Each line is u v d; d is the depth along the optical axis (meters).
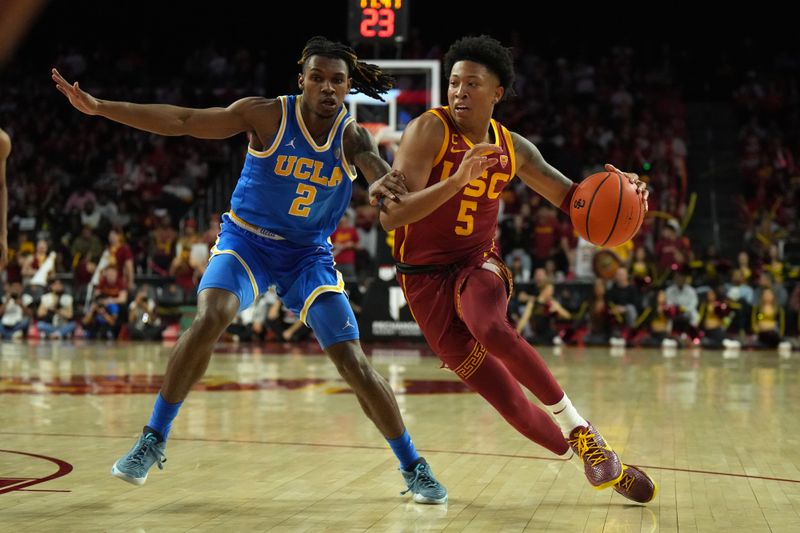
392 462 3.62
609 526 2.59
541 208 13.76
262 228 3.12
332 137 3.07
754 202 16.08
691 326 12.52
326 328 3.02
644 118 17.33
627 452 3.95
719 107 18.25
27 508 2.72
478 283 2.98
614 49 18.44
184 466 3.51
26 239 14.62
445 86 12.57
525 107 17.77
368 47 14.30
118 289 13.41
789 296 13.05
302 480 3.24
